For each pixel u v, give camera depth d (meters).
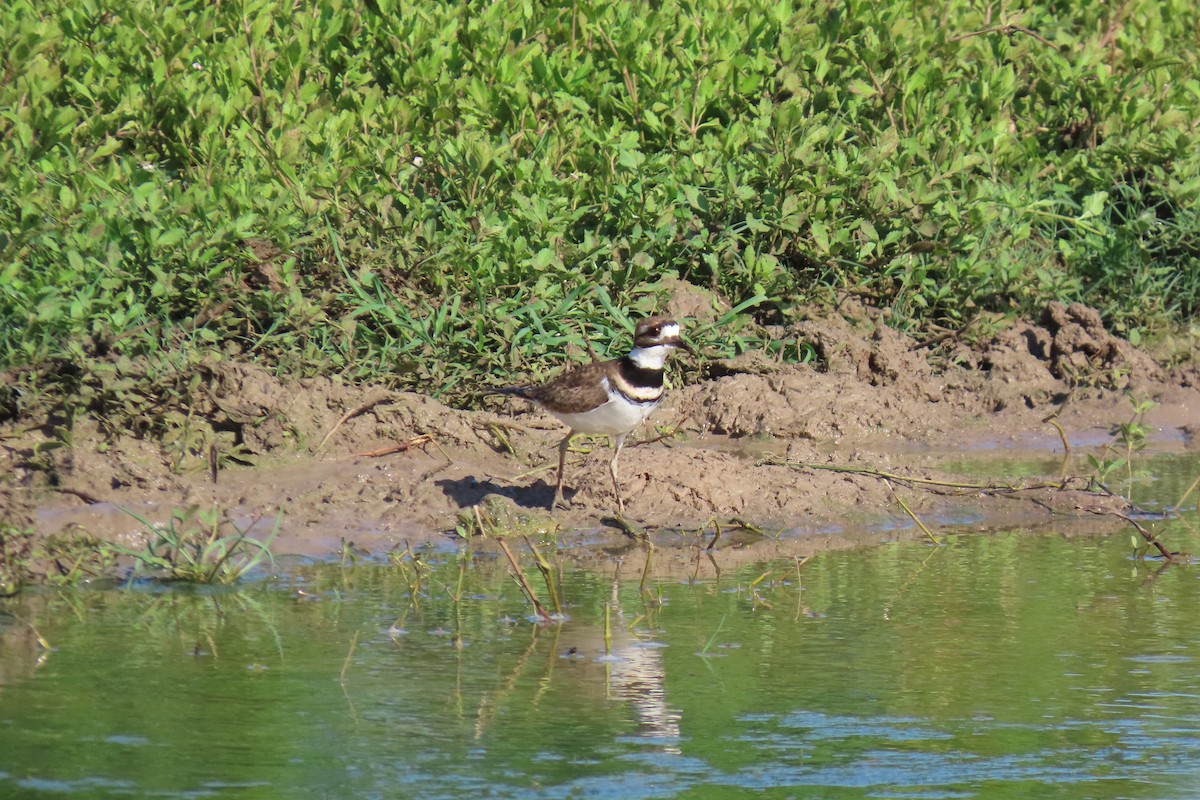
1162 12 20.67
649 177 16.09
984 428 15.09
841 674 8.49
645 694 8.15
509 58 17.11
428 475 12.56
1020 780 7.04
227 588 10.24
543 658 8.76
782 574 10.66
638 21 17.83
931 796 6.85
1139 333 16.47
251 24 17.62
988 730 7.66
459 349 14.53
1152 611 9.77
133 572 10.45
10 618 9.52
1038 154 18.36
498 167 15.70
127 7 17.62
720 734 7.59
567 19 18.42
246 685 8.25
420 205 15.30
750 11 18.30
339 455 12.90
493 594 10.12
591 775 7.07
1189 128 18.17
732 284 16.05
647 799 6.80
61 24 17.50
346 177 15.68
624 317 14.93
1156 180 17.88
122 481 11.88
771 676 8.46
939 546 11.57
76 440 12.39
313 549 11.23
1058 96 18.73
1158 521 12.28
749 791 6.90
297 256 14.93
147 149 16.69
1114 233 17.28
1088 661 8.73
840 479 12.86
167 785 6.91
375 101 16.86
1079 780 7.03
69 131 16.08
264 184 15.48
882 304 16.42
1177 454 14.41
